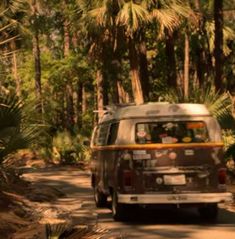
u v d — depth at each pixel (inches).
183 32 1323.8
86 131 1461.6
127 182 539.2
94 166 699.4
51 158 1391.5
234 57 1642.5
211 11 1409.9
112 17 1042.7
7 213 538.6
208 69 1478.8
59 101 1825.8
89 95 2288.4
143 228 522.9
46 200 706.2
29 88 1911.9
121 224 549.3
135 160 541.3
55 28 1733.5
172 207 561.9
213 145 547.2
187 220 574.6
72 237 374.3
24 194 717.3
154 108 556.4
